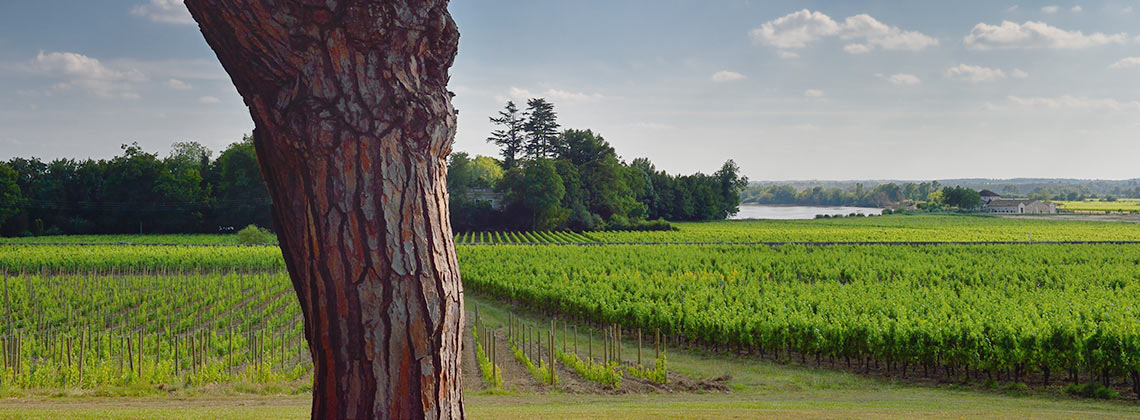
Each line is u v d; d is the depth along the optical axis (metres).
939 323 21.36
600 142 125.31
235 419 11.66
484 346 24.97
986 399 17.59
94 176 98.50
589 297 32.31
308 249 4.22
